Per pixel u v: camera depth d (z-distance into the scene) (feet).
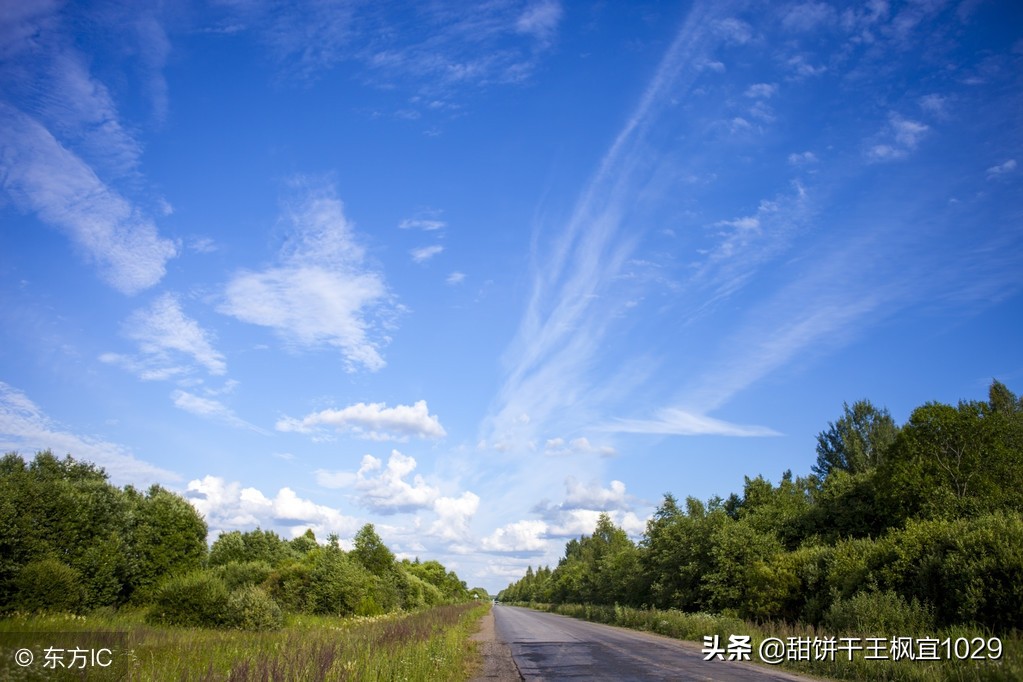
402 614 165.37
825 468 183.83
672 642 95.66
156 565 113.80
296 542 225.56
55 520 92.22
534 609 383.45
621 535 249.96
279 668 44.68
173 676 43.96
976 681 41.52
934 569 66.80
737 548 124.16
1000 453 96.94
